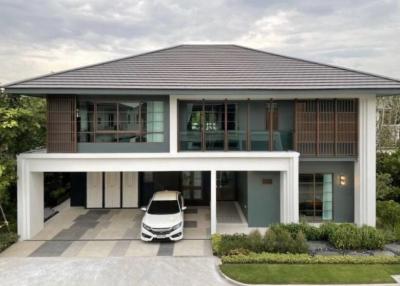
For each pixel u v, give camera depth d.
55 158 13.41
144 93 13.30
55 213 17.09
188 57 16.14
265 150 14.30
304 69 14.98
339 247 11.80
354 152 14.39
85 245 12.62
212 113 14.96
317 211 15.14
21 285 9.36
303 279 9.48
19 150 13.91
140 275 9.95
